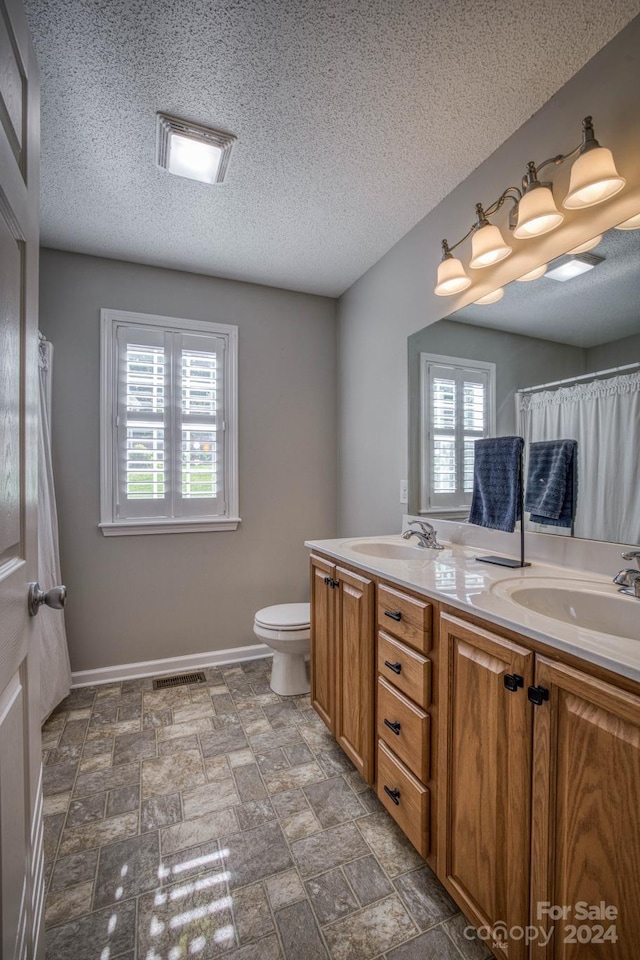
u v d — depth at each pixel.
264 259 2.48
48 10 1.12
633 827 0.68
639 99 1.15
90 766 1.72
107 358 2.45
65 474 2.37
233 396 2.74
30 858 0.77
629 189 1.19
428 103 1.42
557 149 1.39
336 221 2.10
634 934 0.68
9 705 0.69
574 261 1.37
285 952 1.04
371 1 1.11
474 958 1.03
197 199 1.93
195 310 2.65
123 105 1.42
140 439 2.53
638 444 1.21
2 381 0.66
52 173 1.75
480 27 1.17
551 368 1.45
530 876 0.86
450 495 1.94
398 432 2.31
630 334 1.22
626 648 0.75
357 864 1.28
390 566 1.47
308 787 1.61
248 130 1.53
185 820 1.45
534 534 1.53
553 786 0.81
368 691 1.50
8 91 0.70
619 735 0.70
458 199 1.84
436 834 1.15
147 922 1.11
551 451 1.47
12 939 0.64
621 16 1.15
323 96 1.39
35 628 0.86
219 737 1.92
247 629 2.78
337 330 3.03
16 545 0.74
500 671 0.94
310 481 2.96
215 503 2.71
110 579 2.47
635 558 1.15
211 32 1.18
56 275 2.36
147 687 2.39
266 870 1.26
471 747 1.02
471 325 1.79
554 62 1.28
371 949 1.05
